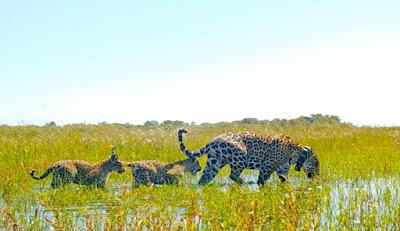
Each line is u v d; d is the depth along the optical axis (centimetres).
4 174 1404
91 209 1123
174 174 1505
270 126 3052
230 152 1580
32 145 1984
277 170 1666
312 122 3666
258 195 1196
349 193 1272
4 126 2702
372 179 1622
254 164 1594
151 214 883
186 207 1130
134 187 1400
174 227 837
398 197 1254
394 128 3138
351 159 1975
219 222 939
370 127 3167
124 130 2525
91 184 1418
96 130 2569
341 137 2600
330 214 1030
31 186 1388
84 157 1866
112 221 914
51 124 2917
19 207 1123
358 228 956
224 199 1119
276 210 1006
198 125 3089
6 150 1900
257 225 884
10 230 930
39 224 952
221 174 1761
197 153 1591
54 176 1405
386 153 2169
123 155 1912
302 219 980
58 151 1933
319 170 1680
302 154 1664
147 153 1989
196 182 1620
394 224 970
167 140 2212
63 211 1060
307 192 1215
